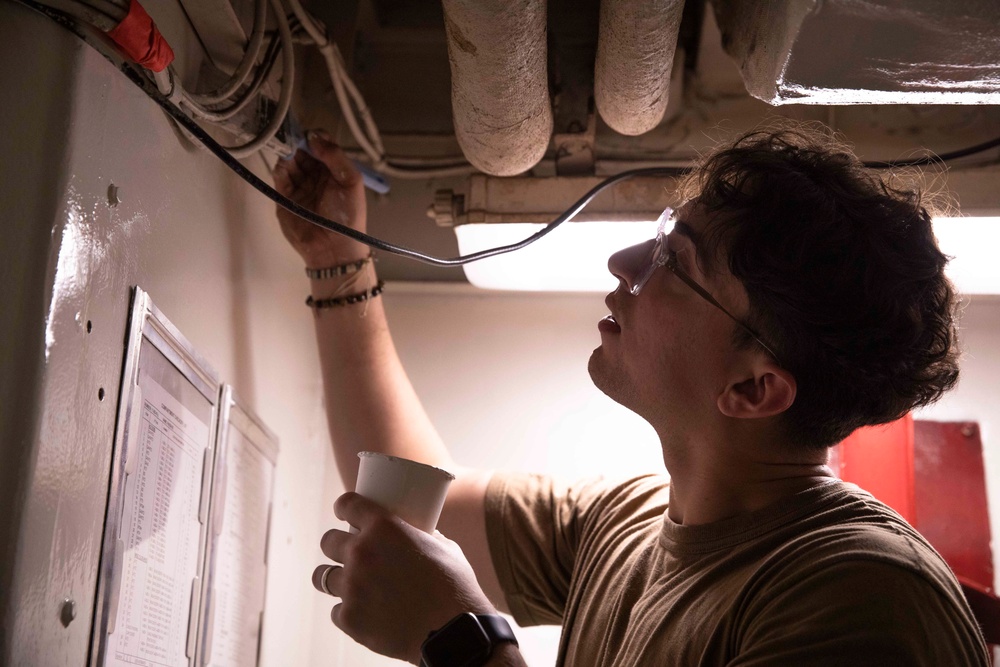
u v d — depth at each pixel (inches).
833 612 31.6
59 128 32.2
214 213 48.1
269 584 58.7
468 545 55.0
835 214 38.7
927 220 41.3
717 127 67.7
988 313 69.2
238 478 51.0
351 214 56.0
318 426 70.2
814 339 38.2
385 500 39.6
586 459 69.2
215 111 44.2
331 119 66.7
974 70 39.3
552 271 63.4
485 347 71.8
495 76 44.1
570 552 53.1
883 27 36.6
